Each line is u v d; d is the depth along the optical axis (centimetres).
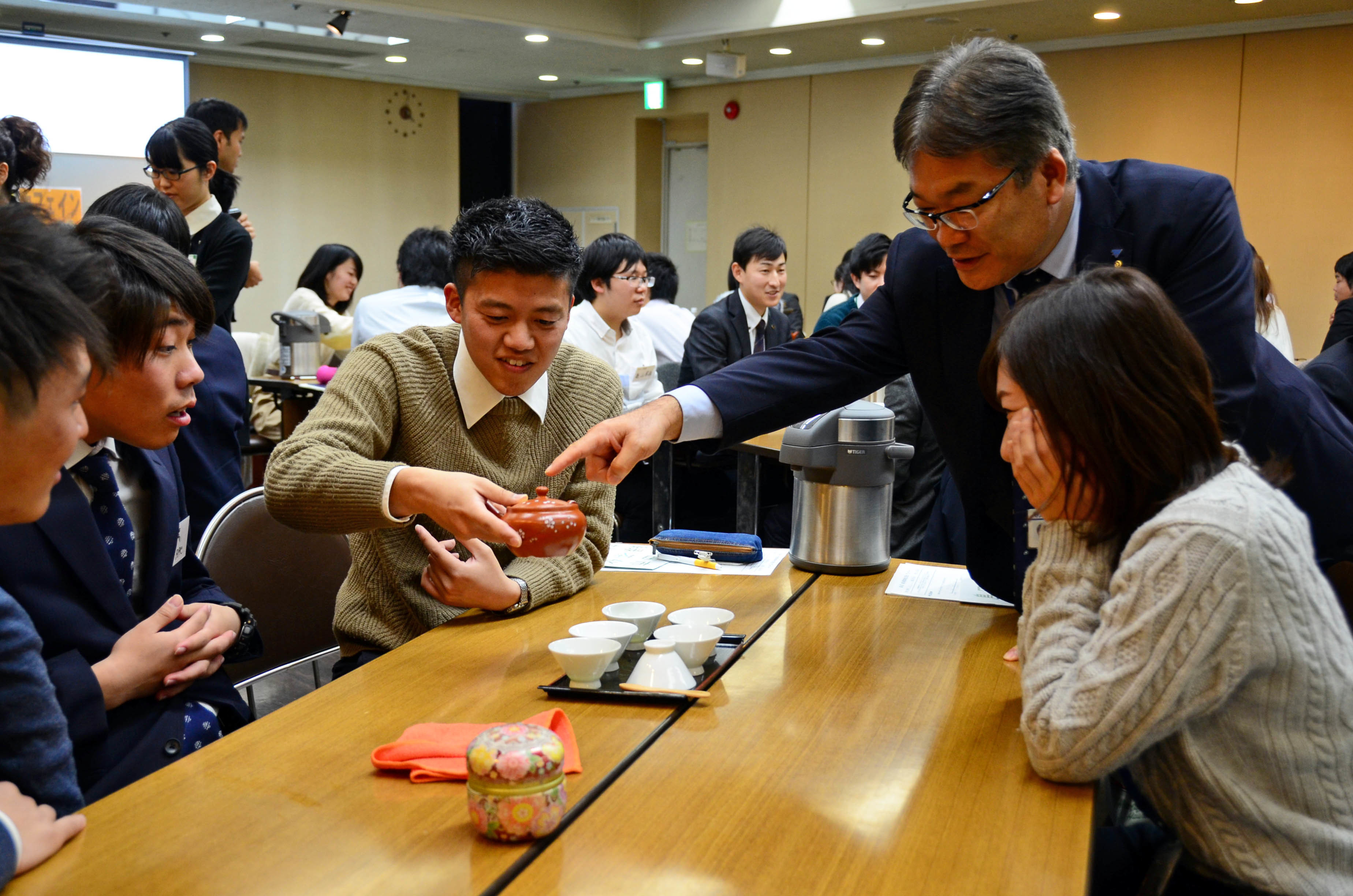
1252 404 175
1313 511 183
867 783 113
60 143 713
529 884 92
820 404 188
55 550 135
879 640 160
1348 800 113
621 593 183
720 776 114
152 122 742
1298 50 639
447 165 980
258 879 92
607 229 983
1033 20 650
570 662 134
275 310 914
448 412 181
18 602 127
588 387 195
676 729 126
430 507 152
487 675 143
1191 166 685
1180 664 108
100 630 138
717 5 702
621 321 427
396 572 177
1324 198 641
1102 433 117
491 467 184
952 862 97
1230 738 113
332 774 113
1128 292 119
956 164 147
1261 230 666
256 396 547
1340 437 184
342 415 171
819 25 664
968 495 184
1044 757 113
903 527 340
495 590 163
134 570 154
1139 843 137
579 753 118
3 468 92
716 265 922
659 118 955
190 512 244
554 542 151
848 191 831
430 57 813
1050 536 127
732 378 181
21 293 89
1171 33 674
